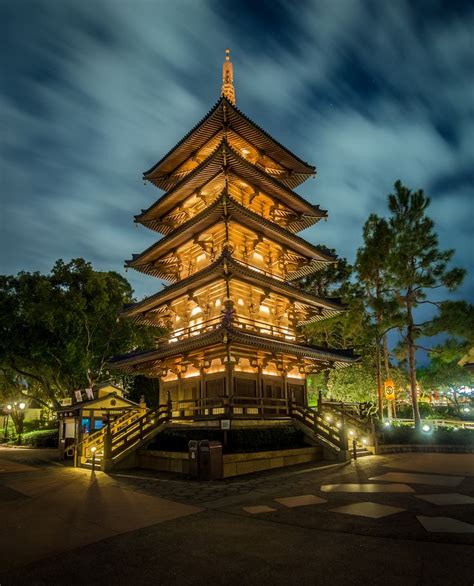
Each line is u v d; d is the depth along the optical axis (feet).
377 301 102.78
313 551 25.55
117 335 151.74
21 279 139.03
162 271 109.40
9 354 140.15
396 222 107.96
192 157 102.94
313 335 151.64
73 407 92.43
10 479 60.90
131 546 27.45
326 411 94.22
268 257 99.14
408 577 21.30
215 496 43.91
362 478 52.85
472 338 95.45
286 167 109.60
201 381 84.23
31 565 24.30
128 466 70.18
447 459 72.84
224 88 121.70
